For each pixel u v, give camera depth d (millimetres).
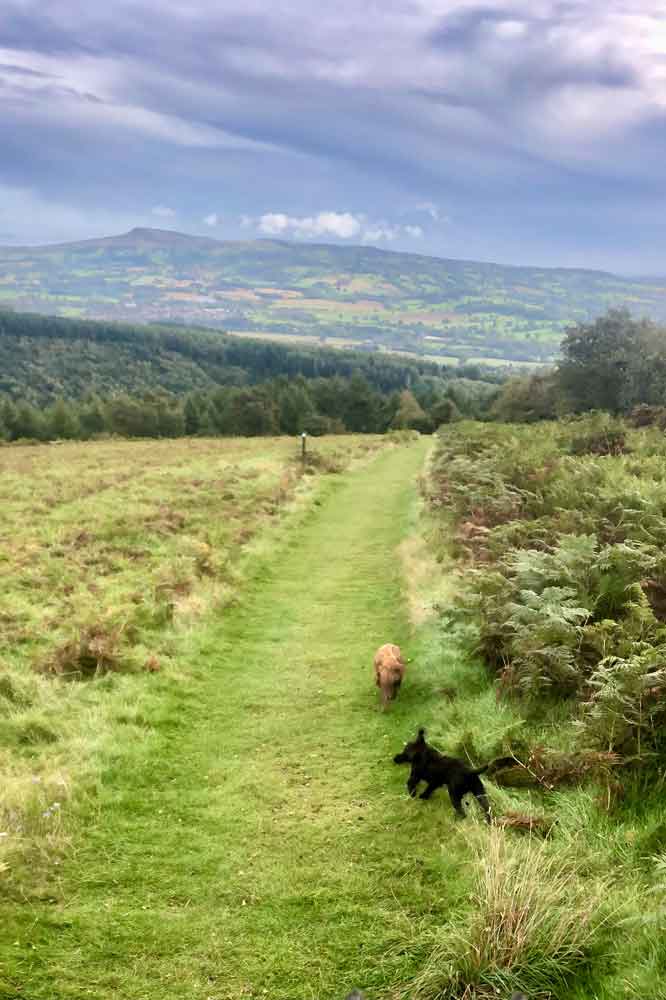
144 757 7137
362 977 4301
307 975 4328
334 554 17156
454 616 9352
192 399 109625
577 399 66500
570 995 3988
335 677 9500
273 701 8758
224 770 6980
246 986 4254
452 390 125875
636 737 6082
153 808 6250
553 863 4867
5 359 177125
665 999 3670
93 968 4363
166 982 4273
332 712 8359
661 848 4910
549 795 5910
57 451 47500
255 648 10789
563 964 4156
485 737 6977
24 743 7457
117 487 26219
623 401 64062
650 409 29594
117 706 8234
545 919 4344
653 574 8852
